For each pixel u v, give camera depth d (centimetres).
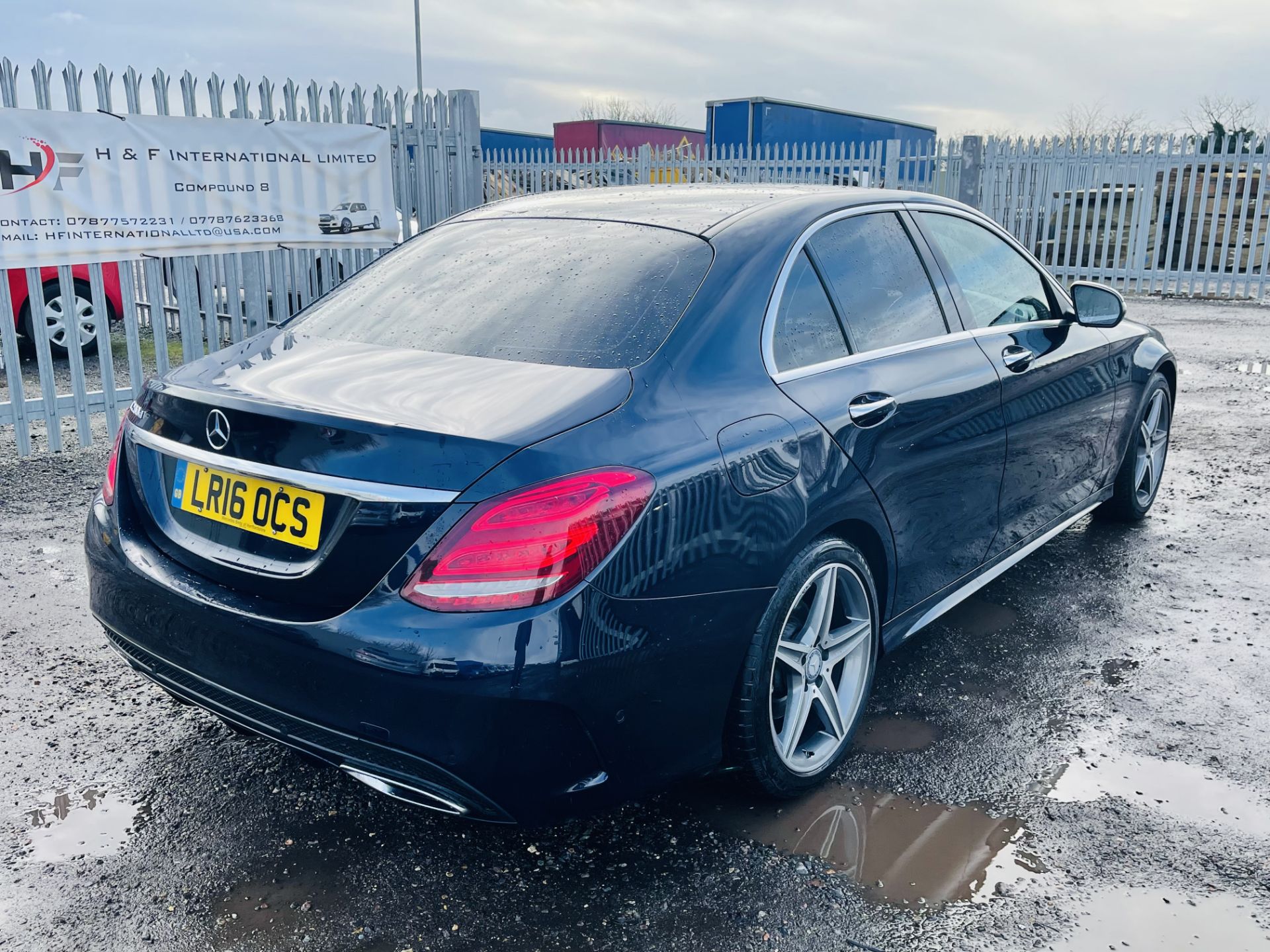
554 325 250
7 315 581
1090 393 403
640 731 214
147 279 644
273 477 214
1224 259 1449
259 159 689
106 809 262
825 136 2130
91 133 597
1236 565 436
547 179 1609
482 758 196
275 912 223
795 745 259
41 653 349
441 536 195
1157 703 318
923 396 295
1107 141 1477
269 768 281
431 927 219
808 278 278
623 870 238
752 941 215
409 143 873
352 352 257
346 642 199
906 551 297
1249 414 736
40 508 509
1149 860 242
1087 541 467
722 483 225
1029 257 392
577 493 199
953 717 310
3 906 225
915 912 224
